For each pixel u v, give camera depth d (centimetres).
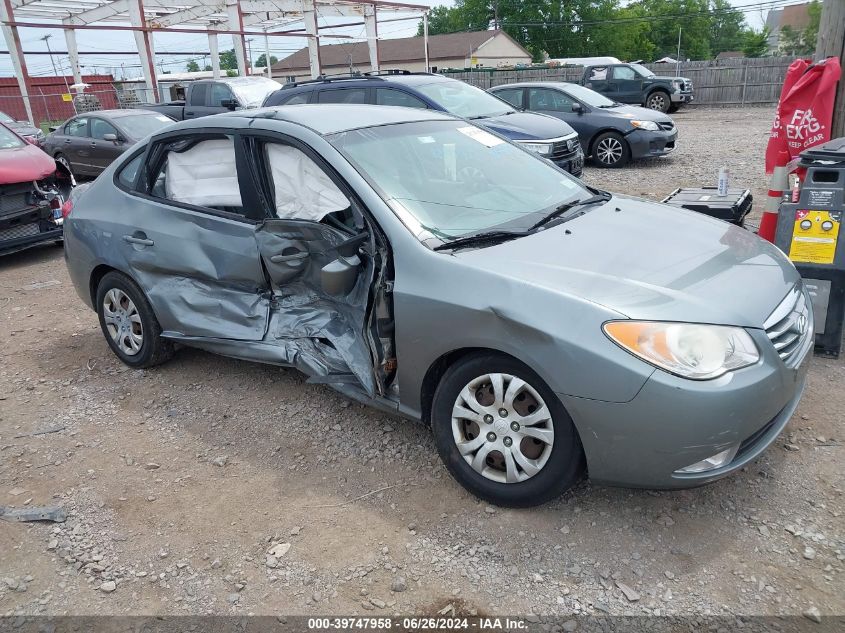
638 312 267
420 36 5769
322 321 378
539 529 296
